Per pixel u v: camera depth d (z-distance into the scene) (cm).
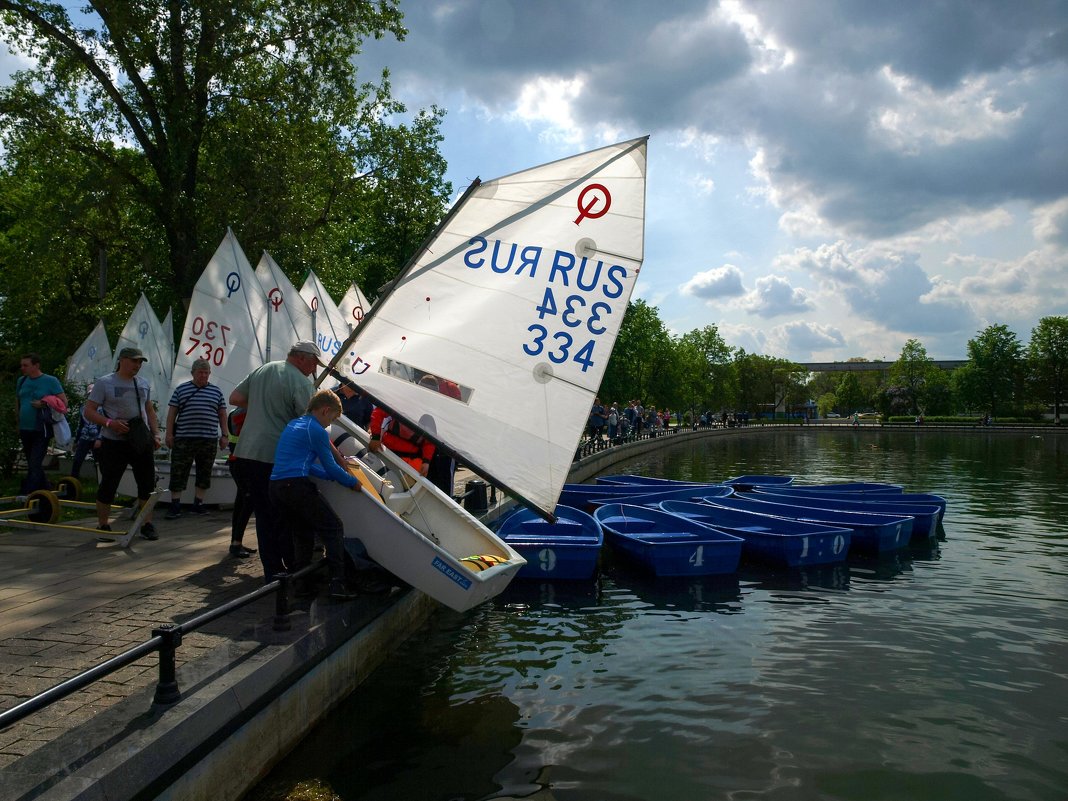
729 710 598
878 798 466
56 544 800
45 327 2767
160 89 2112
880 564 1184
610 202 754
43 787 308
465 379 739
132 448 817
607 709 597
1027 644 777
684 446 5109
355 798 455
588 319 755
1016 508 1883
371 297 3744
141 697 402
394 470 761
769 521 1318
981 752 529
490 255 748
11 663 453
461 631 809
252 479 631
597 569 1133
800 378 11725
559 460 751
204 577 670
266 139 2122
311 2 2091
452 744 530
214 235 2103
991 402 8888
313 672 532
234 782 419
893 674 685
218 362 1238
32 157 2189
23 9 1891
